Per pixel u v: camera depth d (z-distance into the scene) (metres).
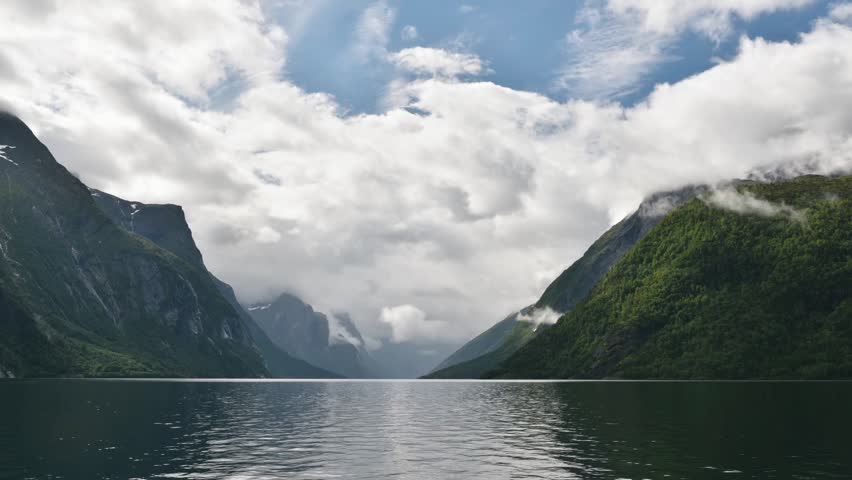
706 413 91.69
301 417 97.44
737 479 43.34
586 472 47.09
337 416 100.19
